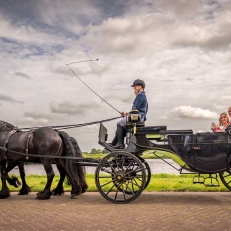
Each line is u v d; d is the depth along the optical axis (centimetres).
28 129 864
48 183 796
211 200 755
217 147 700
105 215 596
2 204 724
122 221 549
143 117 773
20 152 812
